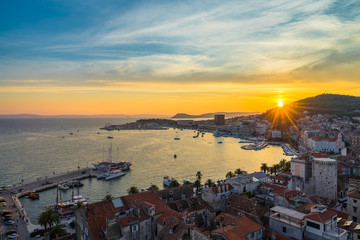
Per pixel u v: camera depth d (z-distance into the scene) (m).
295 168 137.88
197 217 94.06
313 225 67.81
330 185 115.25
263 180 136.62
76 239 85.12
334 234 64.62
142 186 194.00
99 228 72.81
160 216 79.62
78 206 127.38
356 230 69.88
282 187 115.56
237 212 88.75
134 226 73.38
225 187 113.38
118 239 70.88
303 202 93.06
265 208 93.88
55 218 110.81
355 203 92.25
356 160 172.38
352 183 115.19
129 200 85.31
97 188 190.88
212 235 67.56
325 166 116.62
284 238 67.62
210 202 100.88
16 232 108.56
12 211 136.75
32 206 153.12
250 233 68.12
